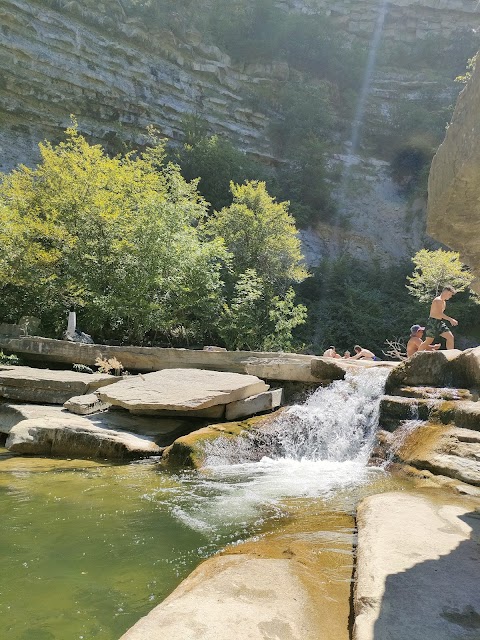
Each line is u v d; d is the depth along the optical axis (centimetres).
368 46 5194
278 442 663
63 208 1558
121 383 794
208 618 215
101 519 390
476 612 212
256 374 904
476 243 338
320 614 227
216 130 3900
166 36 3741
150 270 1456
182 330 1745
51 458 626
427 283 2377
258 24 4572
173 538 349
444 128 4412
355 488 479
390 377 731
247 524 378
